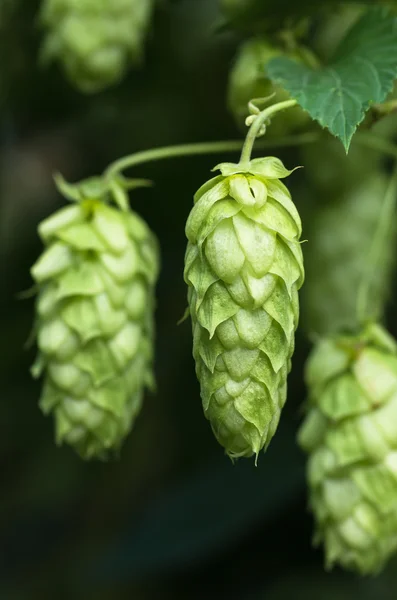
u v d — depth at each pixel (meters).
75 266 0.28
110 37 0.33
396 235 0.36
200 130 0.40
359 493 0.29
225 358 0.25
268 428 0.25
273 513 0.38
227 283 0.25
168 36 0.38
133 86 0.39
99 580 0.39
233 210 0.25
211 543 0.38
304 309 0.36
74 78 0.33
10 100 0.40
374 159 0.35
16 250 0.43
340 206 0.35
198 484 0.39
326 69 0.28
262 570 0.40
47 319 0.28
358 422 0.28
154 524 0.38
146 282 0.29
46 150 0.48
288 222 0.25
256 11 0.31
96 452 0.29
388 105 0.28
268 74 0.28
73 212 0.29
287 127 0.30
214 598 0.40
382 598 0.38
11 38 0.38
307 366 0.29
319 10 0.31
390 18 0.28
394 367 0.29
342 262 0.35
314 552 0.40
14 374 0.43
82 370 0.28
